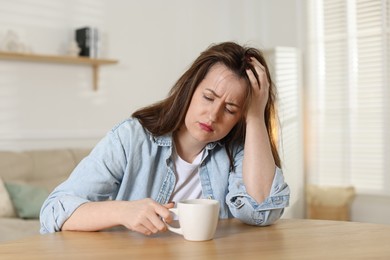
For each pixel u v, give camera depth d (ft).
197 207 3.23
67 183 3.91
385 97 11.80
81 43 11.57
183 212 3.27
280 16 13.65
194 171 4.51
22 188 9.15
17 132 10.84
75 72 11.78
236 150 4.60
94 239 3.34
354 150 12.33
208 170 4.52
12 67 10.77
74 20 11.69
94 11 12.07
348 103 12.39
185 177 4.46
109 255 2.90
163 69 13.50
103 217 3.45
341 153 12.53
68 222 3.59
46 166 10.15
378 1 11.79
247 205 3.92
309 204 12.67
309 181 13.11
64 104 11.60
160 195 4.36
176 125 4.24
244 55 4.18
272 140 4.58
